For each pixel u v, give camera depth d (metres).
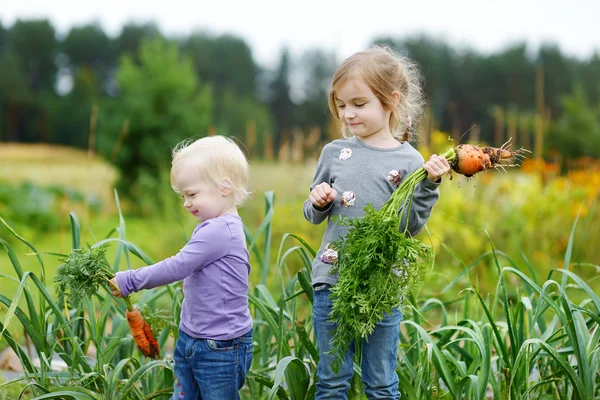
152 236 9.97
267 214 3.39
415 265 2.49
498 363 3.12
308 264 3.20
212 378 2.64
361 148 2.83
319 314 2.76
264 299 3.32
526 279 2.96
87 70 60.22
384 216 2.47
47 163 26.30
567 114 13.52
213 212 2.68
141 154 15.68
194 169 2.65
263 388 3.36
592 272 6.71
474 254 6.78
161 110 16.02
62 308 3.25
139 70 16.58
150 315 2.85
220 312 2.62
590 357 2.80
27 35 68.44
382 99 2.75
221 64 68.56
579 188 7.54
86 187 5.45
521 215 7.14
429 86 50.22
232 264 2.64
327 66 65.38
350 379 2.91
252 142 10.88
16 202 11.66
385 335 2.73
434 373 3.16
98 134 16.11
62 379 3.15
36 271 7.41
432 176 2.61
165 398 3.06
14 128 60.38
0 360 3.98
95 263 2.58
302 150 10.68
